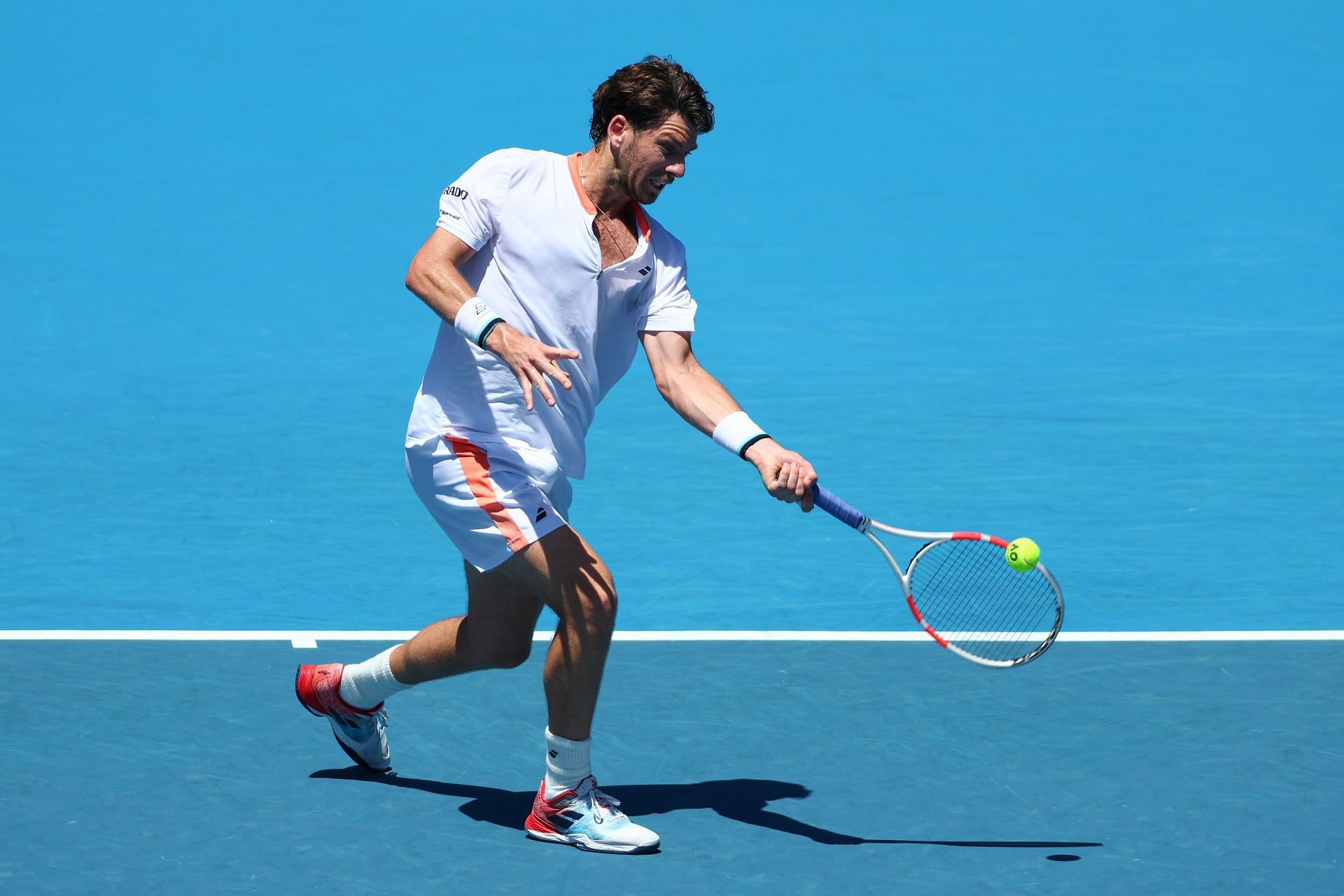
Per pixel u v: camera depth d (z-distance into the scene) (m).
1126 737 19.59
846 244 49.34
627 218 16.97
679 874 15.96
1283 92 63.94
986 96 63.38
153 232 48.78
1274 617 24.33
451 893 15.45
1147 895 15.45
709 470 32.22
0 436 33.47
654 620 24.27
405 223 50.22
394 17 71.62
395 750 19.23
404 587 25.77
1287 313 43.34
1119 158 57.25
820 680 21.59
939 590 25.55
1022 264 47.59
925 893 15.52
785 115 61.03
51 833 16.59
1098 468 32.03
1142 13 73.44
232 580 25.88
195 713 20.16
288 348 40.25
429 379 16.94
